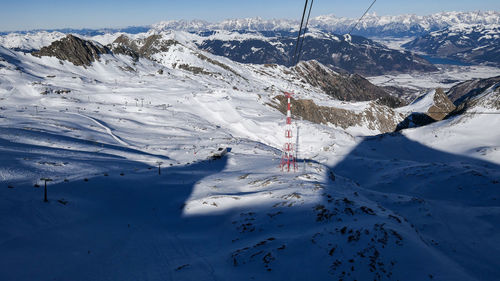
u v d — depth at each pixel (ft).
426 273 93.76
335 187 194.70
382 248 103.76
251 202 157.58
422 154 456.04
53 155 239.71
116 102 633.20
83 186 174.29
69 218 130.82
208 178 219.41
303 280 90.38
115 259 102.53
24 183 160.25
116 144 349.00
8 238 102.53
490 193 221.87
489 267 120.88
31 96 585.63
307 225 124.47
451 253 133.59
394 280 90.74
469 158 397.19
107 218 141.28
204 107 643.04
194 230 136.98
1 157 200.34
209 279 90.74
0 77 624.18
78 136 349.20
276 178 198.90
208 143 384.47
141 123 497.87
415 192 249.96
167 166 261.24
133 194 177.17
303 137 498.28
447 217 185.68
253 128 539.29
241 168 260.42
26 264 90.79
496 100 526.57
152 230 133.49
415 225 164.55
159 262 102.53
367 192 215.51
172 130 461.37
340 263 96.63
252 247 107.96
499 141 436.76
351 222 122.72
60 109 515.91
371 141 513.86
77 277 88.94
